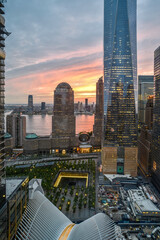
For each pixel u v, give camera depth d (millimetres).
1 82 90938
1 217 80812
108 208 177125
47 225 97000
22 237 89188
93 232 92500
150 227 151750
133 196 192500
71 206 178500
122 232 143125
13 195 94062
